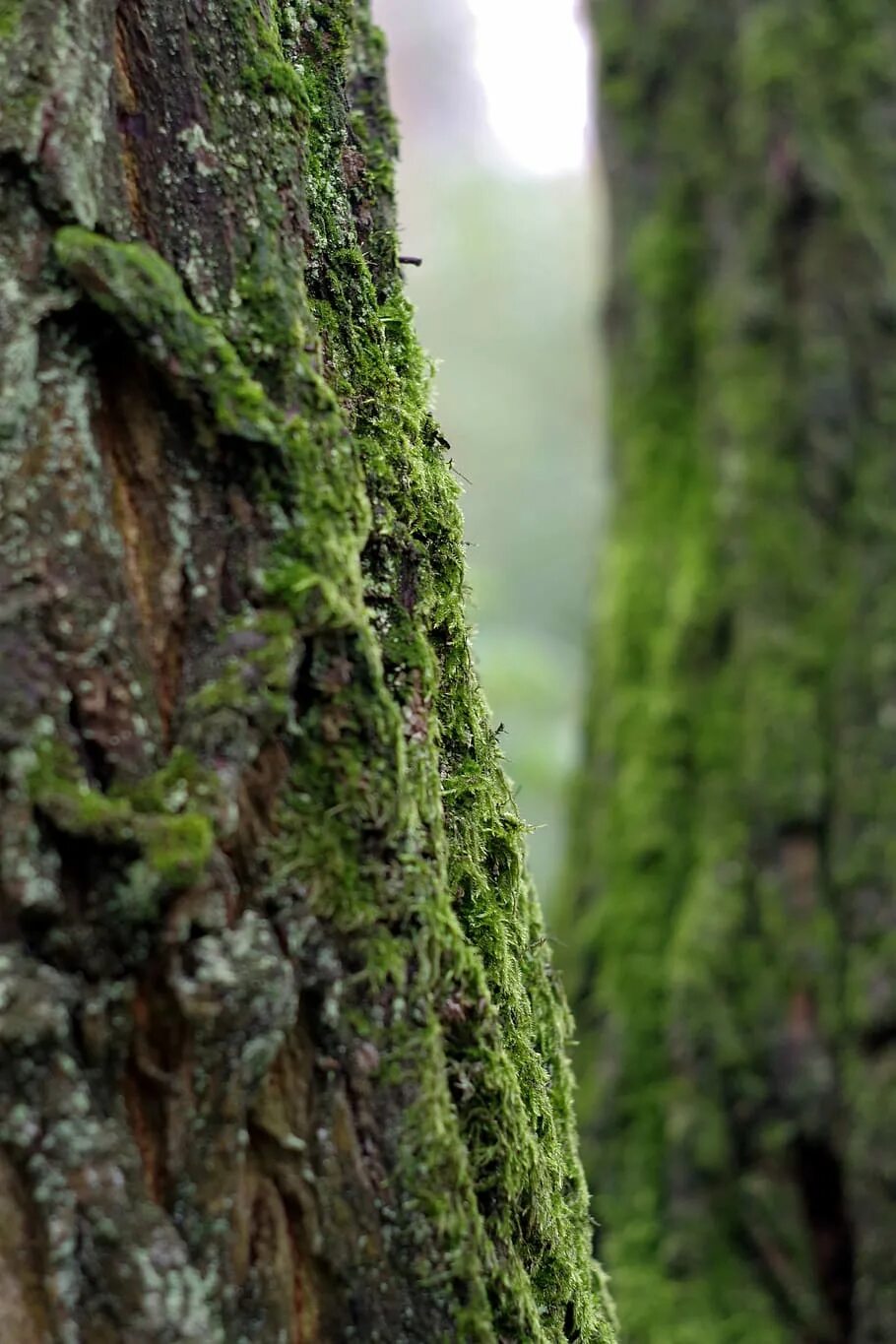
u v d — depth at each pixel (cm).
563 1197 273
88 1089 242
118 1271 241
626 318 500
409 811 253
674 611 457
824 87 446
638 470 489
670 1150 413
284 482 251
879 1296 374
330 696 250
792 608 432
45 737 243
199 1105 244
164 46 252
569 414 1605
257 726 247
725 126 468
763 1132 402
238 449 250
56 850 243
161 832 243
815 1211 399
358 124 271
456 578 268
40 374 246
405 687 258
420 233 1761
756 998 409
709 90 472
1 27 248
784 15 450
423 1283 249
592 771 484
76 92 248
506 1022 265
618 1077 431
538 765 873
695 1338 386
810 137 444
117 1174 242
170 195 252
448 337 1648
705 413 468
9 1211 240
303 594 249
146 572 248
